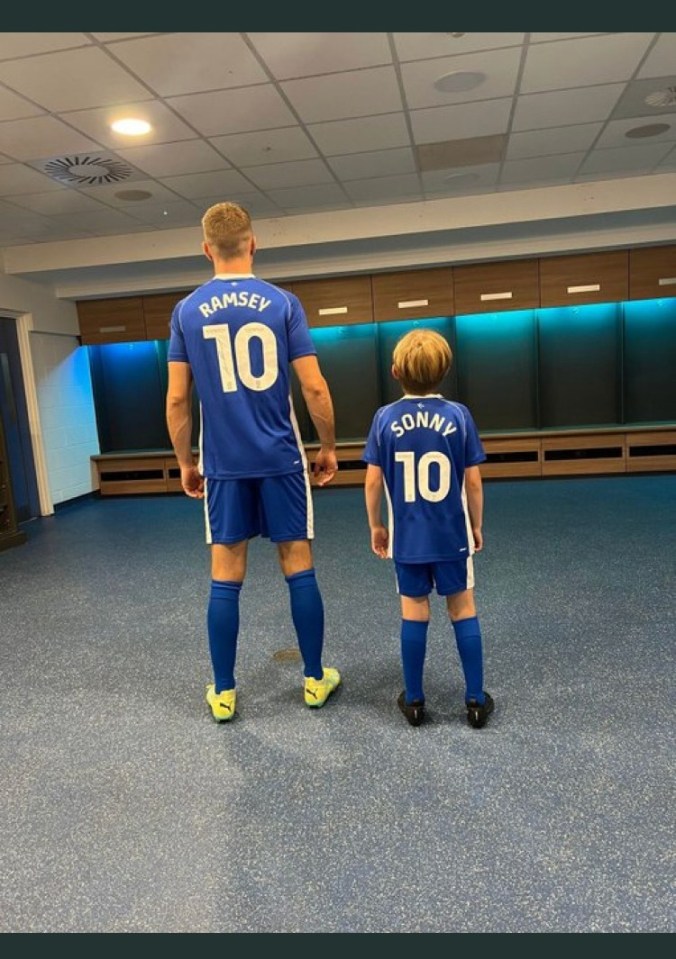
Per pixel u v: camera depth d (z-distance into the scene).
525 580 3.65
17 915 1.48
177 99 3.45
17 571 4.60
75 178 4.62
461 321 7.64
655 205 5.62
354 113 3.79
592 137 4.48
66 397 7.57
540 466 7.14
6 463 5.45
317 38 2.92
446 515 2.03
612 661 2.59
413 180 5.24
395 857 1.60
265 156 4.42
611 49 3.22
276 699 2.44
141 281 7.29
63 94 3.31
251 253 2.19
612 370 7.44
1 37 2.73
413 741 2.10
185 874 1.58
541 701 2.31
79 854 1.67
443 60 3.22
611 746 2.01
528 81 3.52
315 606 2.27
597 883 1.48
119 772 2.03
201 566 4.44
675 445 6.88
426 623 2.16
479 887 1.49
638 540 4.34
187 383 2.20
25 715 2.42
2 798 1.92
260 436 2.14
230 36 2.85
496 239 6.54
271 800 1.84
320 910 1.45
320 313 7.34
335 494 7.15
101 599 3.81
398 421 2.05
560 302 6.92
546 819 1.70
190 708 2.42
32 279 6.88
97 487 8.07
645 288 6.76
